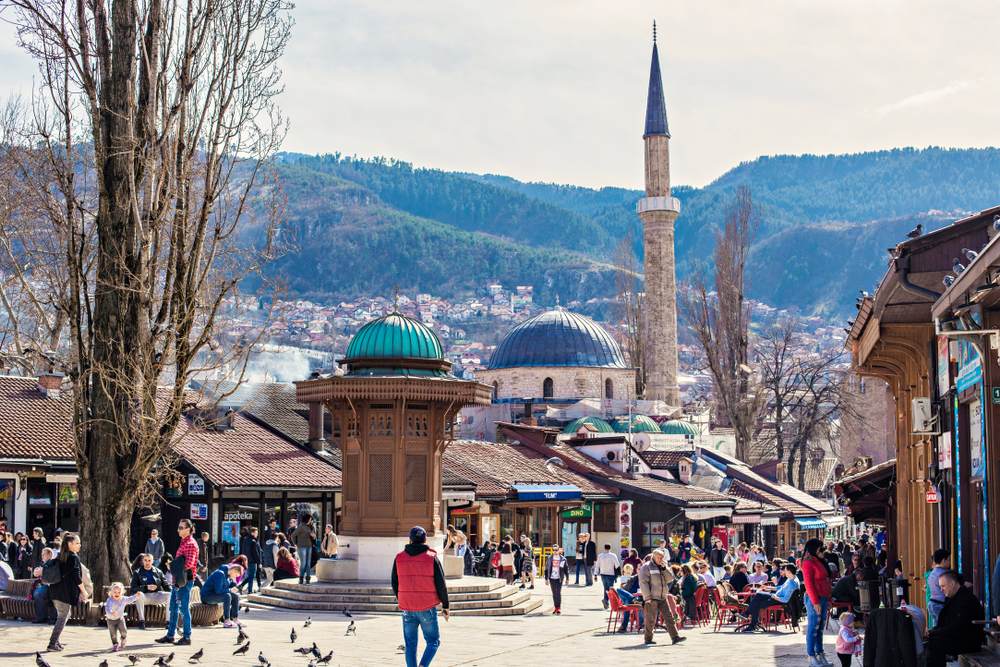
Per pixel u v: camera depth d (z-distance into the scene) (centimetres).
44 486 2892
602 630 2203
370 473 2541
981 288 1258
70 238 2103
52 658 1496
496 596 2512
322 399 2584
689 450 6003
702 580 2514
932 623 1402
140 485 2012
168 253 2173
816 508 6103
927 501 1959
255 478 3222
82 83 2112
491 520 4191
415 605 1271
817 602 1580
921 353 1906
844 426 6950
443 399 2539
